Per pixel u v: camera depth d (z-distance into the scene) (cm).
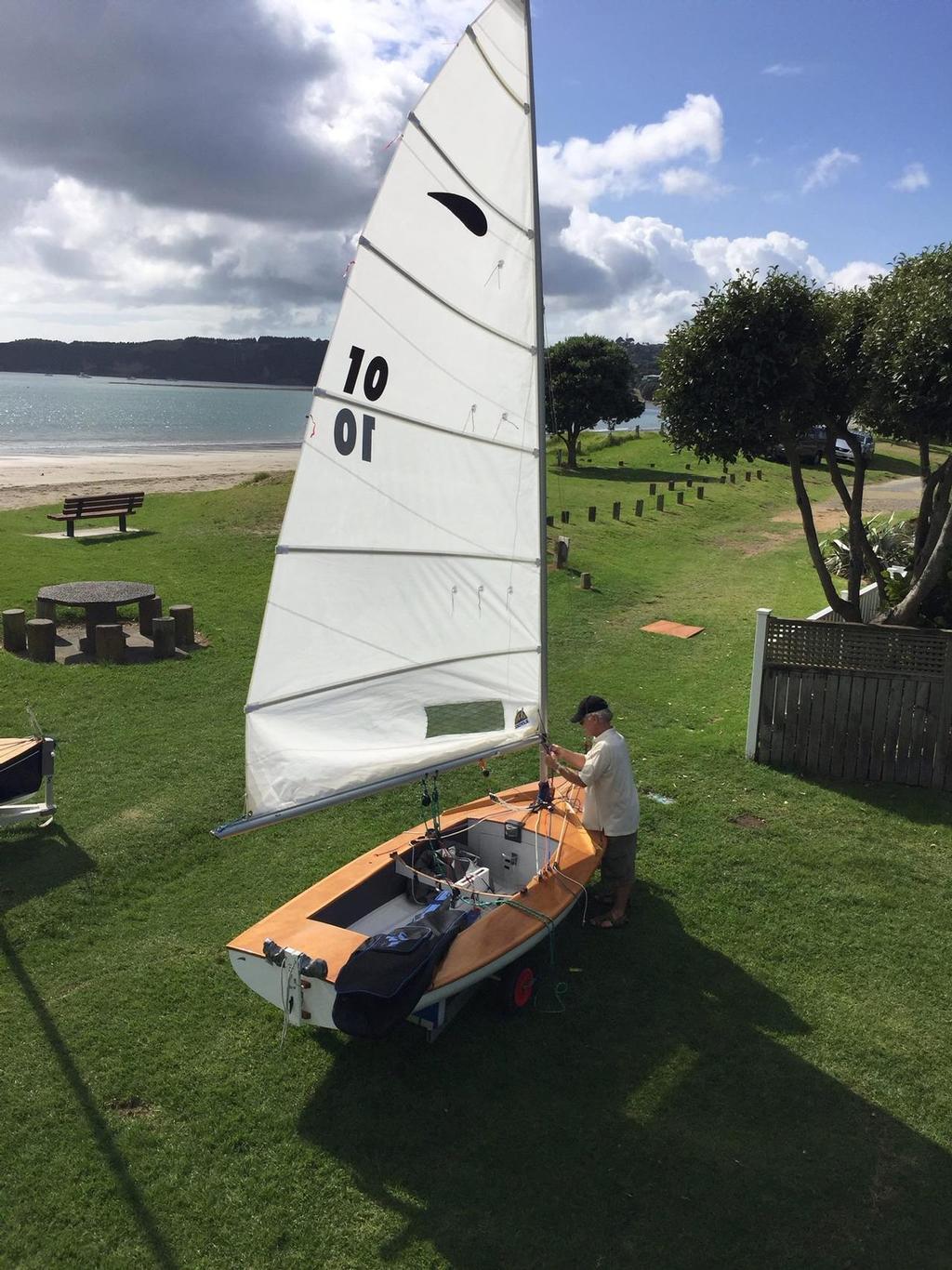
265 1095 535
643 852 838
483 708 719
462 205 637
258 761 592
